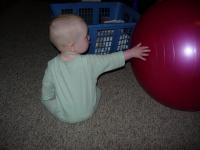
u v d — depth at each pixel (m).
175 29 0.94
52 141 1.06
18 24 1.96
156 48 0.98
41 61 1.54
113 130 1.12
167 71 0.96
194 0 0.98
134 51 1.04
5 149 1.01
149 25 1.03
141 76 1.10
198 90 0.95
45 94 1.12
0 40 1.73
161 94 1.05
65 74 1.01
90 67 1.01
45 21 2.04
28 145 1.03
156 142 1.07
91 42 1.40
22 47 1.67
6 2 2.36
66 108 1.08
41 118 1.16
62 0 2.41
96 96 1.19
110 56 1.03
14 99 1.25
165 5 1.03
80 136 1.08
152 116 1.19
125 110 1.22
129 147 1.04
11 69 1.46
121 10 1.78
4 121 1.13
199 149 1.04
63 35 0.94
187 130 1.13
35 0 2.47
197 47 0.91
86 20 1.76
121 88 1.36
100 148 1.04
